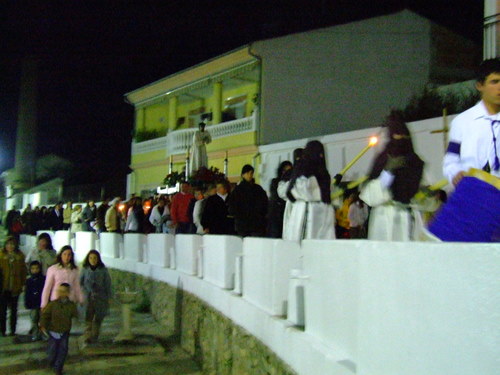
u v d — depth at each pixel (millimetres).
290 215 6492
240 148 22359
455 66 20953
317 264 4484
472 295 2609
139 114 30656
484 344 2555
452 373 2674
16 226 26547
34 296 12039
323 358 3996
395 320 3053
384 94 20516
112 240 17000
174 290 11508
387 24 20703
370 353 3299
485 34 12000
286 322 5285
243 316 6762
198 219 11477
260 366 5910
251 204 9156
